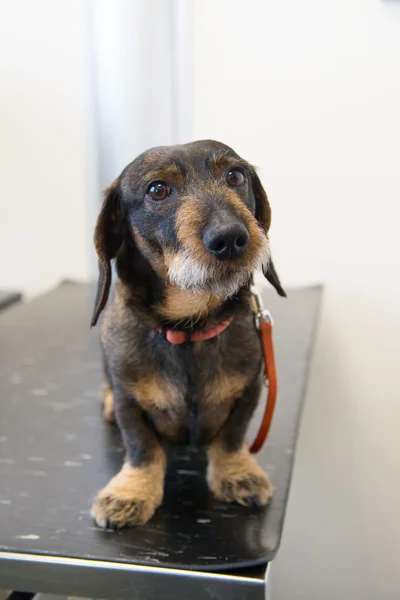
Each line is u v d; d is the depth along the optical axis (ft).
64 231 4.43
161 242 1.91
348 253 4.08
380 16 3.78
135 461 1.94
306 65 3.91
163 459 2.00
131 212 2.00
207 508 1.88
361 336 4.15
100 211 1.98
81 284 4.47
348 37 3.84
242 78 3.97
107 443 2.32
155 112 3.86
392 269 4.05
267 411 2.10
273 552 1.65
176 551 1.66
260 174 4.07
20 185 4.39
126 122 3.85
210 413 2.00
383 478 4.29
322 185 4.02
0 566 1.67
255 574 1.59
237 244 1.77
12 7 4.12
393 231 4.00
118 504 1.82
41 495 1.96
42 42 4.14
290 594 4.48
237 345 1.94
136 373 1.92
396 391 4.17
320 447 4.32
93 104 3.92
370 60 3.84
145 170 1.95
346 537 4.38
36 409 2.62
